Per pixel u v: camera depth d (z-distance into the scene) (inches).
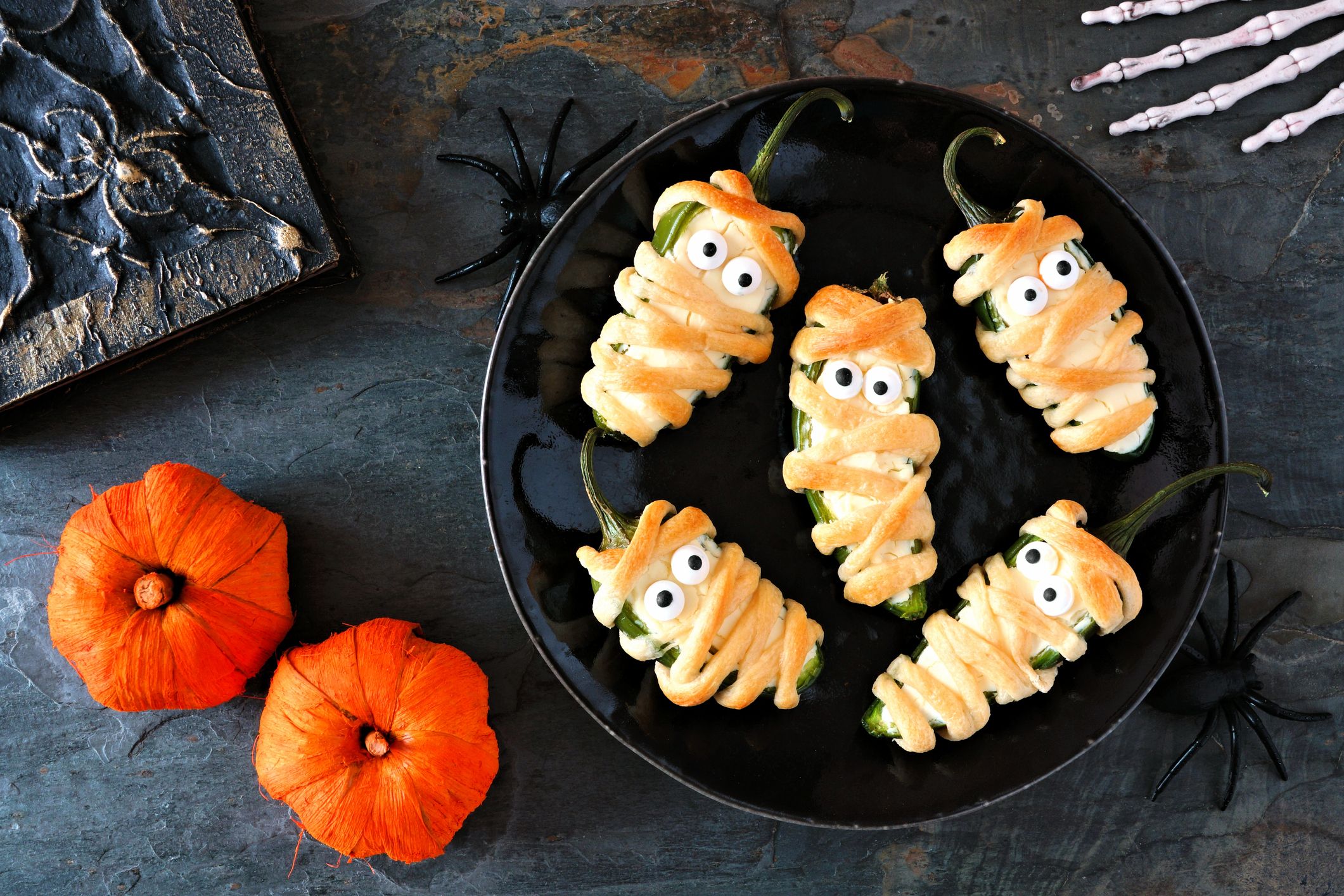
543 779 25.1
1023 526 23.1
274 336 25.1
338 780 23.0
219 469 25.1
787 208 23.3
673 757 22.9
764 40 25.5
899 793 23.0
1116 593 22.4
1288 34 25.2
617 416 22.5
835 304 22.5
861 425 22.3
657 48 25.4
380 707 23.0
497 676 25.1
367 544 25.1
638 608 22.3
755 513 23.3
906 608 22.9
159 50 23.5
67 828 25.1
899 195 23.3
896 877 25.4
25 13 23.3
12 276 23.4
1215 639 24.7
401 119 25.2
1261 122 25.5
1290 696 25.5
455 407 25.2
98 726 25.1
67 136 23.4
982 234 22.4
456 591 25.1
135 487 23.5
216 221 23.6
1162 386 23.2
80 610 23.1
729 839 25.3
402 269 25.2
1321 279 25.6
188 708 24.6
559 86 25.3
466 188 25.2
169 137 23.5
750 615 22.5
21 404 24.2
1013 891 25.5
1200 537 23.0
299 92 25.2
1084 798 25.4
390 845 23.3
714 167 23.0
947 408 23.4
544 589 22.8
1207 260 25.5
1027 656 22.6
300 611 25.0
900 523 22.3
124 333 23.5
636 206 22.9
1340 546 25.4
